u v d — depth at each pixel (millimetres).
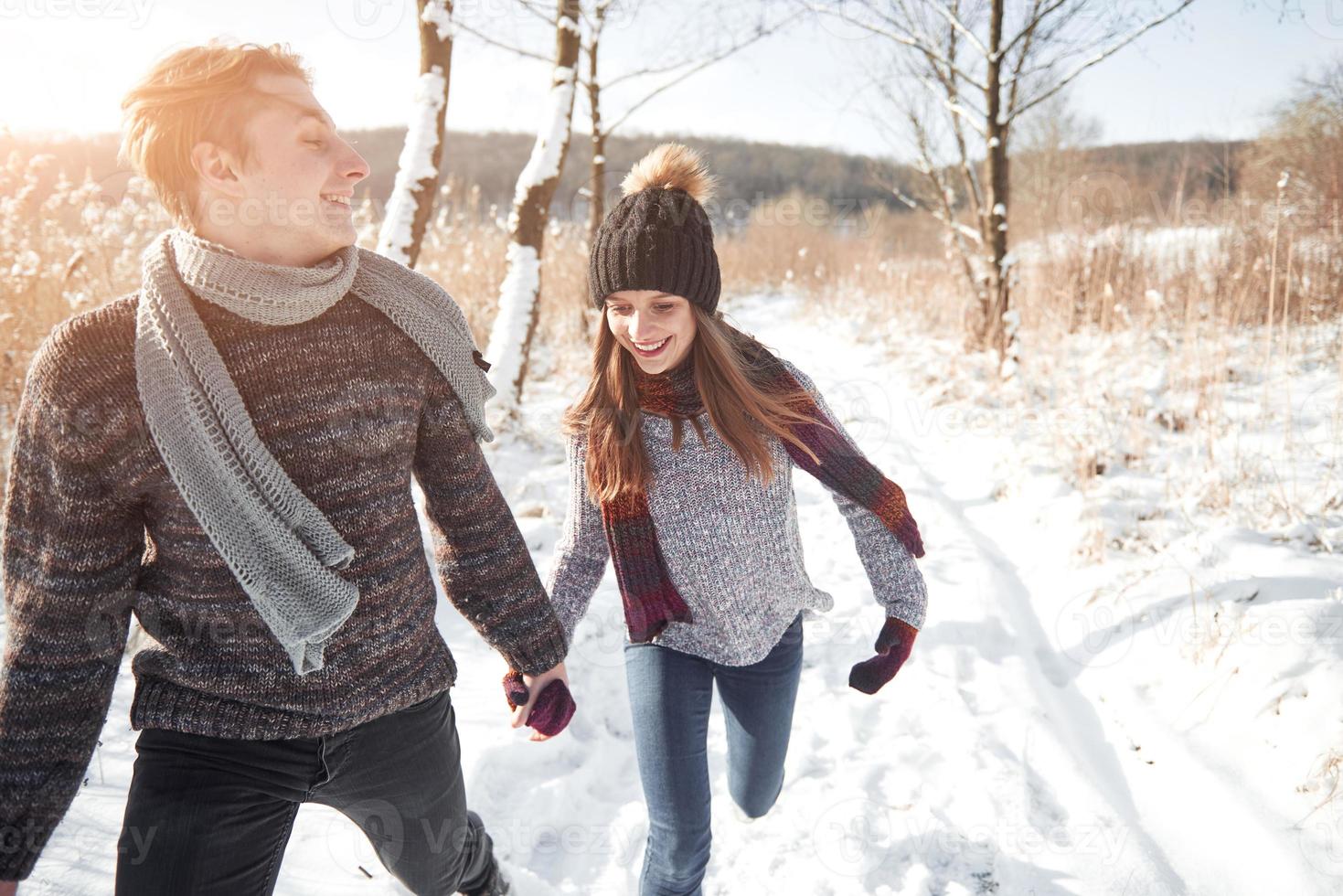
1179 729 2666
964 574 3908
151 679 1336
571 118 5625
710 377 1749
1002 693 2998
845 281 14086
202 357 1202
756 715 1901
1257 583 3117
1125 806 2414
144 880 1254
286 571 1245
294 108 1265
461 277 7957
